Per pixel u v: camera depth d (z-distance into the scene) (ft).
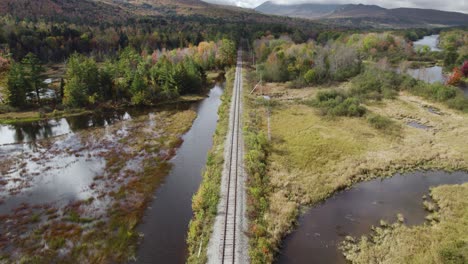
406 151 172.24
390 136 193.67
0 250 104.06
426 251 97.45
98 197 136.67
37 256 101.09
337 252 100.73
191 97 315.37
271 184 138.21
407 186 140.15
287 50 400.88
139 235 111.45
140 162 171.63
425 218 116.67
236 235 101.65
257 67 388.57
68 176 155.74
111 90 286.25
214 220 109.60
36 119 241.96
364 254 97.96
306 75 341.00
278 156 168.25
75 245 106.52
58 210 127.03
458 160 160.35
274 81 363.97
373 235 107.86
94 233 112.57
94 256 101.45
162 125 233.96
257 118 228.43
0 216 122.83
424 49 507.30
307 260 97.25
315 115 240.32
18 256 101.45
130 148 190.90
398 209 123.03
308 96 298.97
